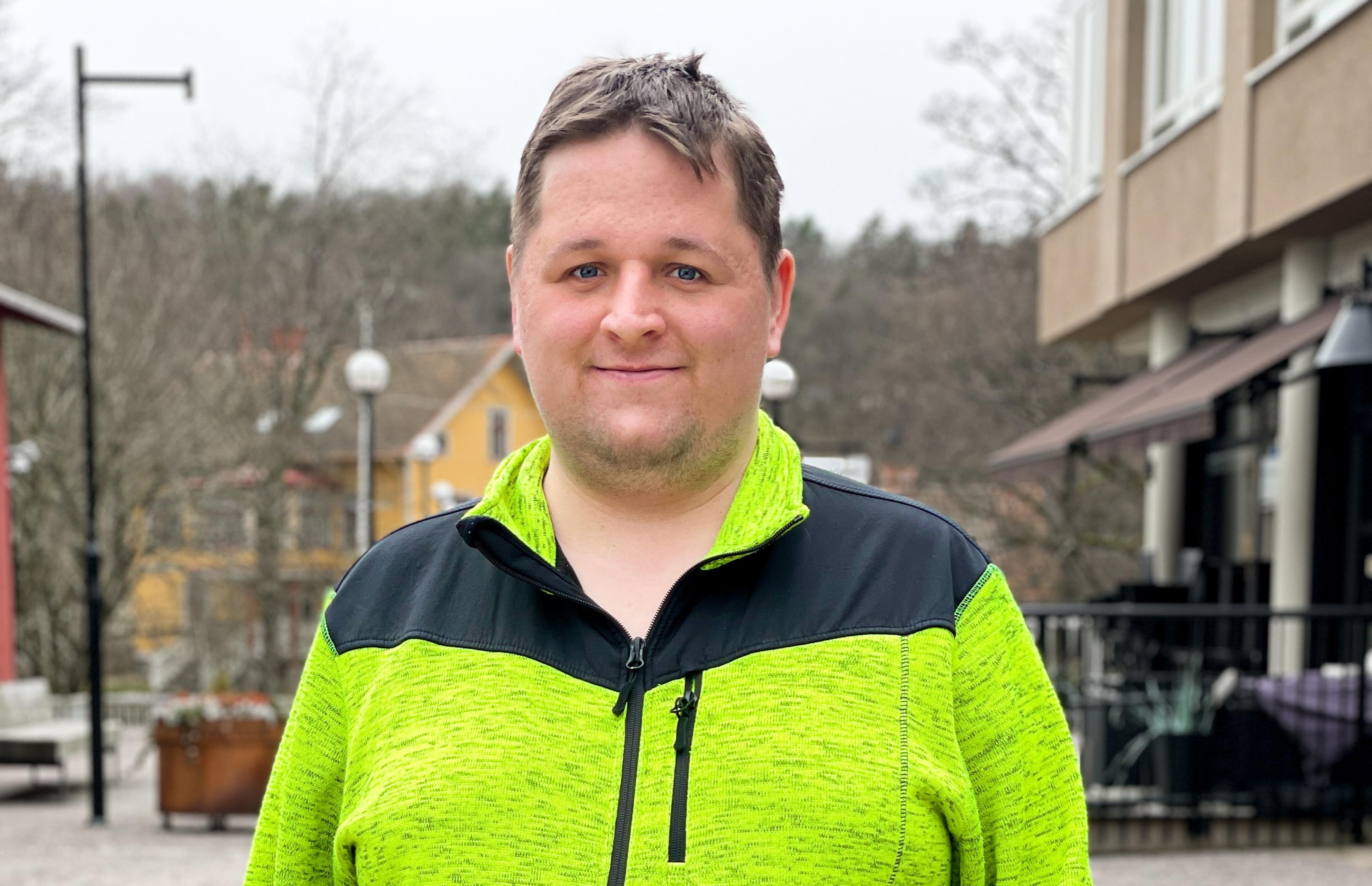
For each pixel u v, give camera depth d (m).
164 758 10.02
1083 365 23.31
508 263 1.38
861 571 1.28
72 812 11.28
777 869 1.16
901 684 1.23
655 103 1.26
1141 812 6.66
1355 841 6.36
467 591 1.33
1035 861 1.28
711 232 1.26
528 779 1.21
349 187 25.83
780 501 1.29
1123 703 6.71
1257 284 9.68
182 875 7.85
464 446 41.34
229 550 24.92
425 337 30.19
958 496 24.59
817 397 34.00
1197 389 8.26
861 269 37.81
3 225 21.70
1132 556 22.89
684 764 1.21
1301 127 7.66
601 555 1.33
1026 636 1.34
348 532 28.44
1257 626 8.84
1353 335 6.07
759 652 1.24
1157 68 11.02
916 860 1.18
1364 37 6.85
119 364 22.00
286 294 24.98
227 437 24.09
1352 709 6.34
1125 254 11.16
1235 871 5.82
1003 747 1.28
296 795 1.36
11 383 21.70
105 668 24.84
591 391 1.27
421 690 1.27
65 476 21.84
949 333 24.78
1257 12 8.40
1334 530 8.30
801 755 1.19
